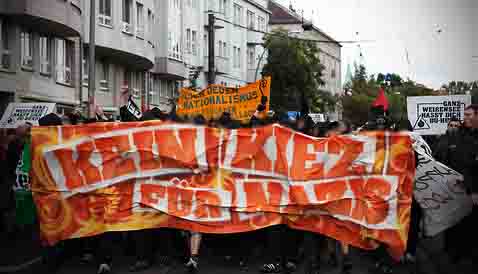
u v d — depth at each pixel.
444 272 10.06
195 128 9.97
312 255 9.84
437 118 19.62
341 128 10.29
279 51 53.19
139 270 9.93
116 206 9.94
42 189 9.97
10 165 13.34
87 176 9.95
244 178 9.95
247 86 15.86
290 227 9.86
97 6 32.62
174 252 11.32
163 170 9.98
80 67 31.64
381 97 13.68
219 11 58.56
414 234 10.48
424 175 10.54
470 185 9.85
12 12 23.50
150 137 9.98
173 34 46.41
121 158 9.97
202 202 9.94
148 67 41.31
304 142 9.84
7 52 24.64
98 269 9.80
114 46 33.62
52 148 9.95
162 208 9.94
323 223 9.79
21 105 16.11
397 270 10.17
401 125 10.90
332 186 9.75
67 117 10.97
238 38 64.19
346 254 9.71
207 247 11.39
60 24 25.83
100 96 35.38
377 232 9.63
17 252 11.80
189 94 16.47
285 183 9.88
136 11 37.34
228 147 9.97
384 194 9.63
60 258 10.14
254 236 10.62
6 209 13.49
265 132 9.89
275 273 9.85
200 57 53.94
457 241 10.68
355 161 9.70
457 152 10.57
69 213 9.94
